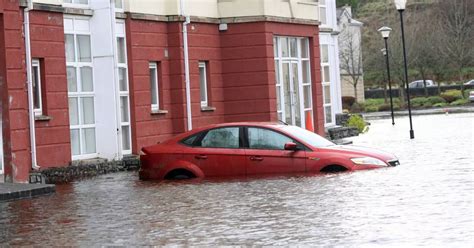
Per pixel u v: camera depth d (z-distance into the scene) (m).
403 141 37.75
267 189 20.28
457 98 92.62
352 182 20.66
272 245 13.16
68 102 29.39
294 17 38.88
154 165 24.67
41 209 19.31
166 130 33.78
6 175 25.17
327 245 12.88
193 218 16.45
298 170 23.45
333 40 49.69
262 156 23.69
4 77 25.12
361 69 103.56
